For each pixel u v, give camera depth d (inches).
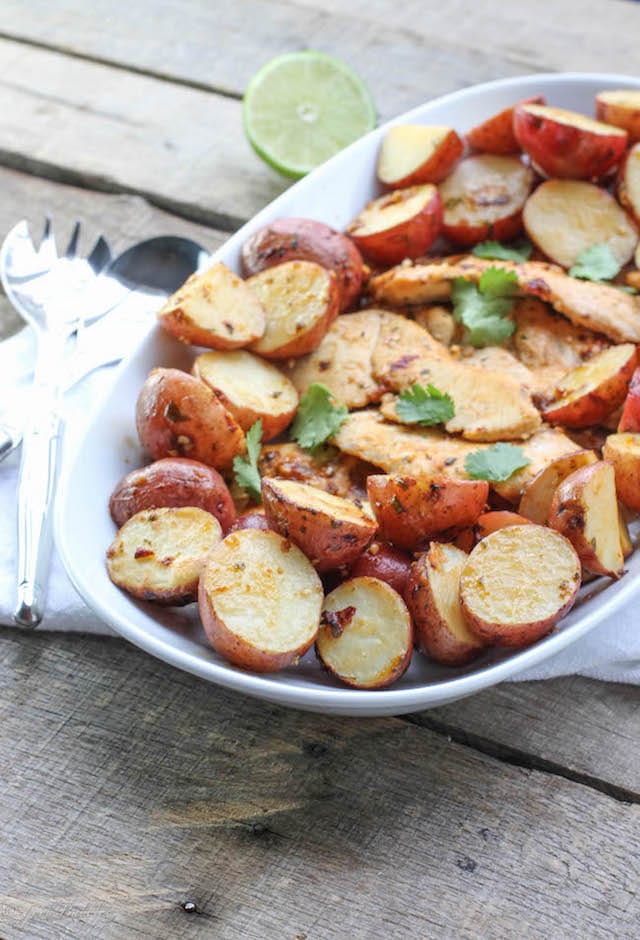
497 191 33.9
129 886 27.9
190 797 28.7
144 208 37.3
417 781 28.9
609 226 33.4
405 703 27.1
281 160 37.1
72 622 30.2
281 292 31.6
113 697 29.8
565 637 27.7
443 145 33.4
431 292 32.7
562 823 28.5
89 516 29.1
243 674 27.3
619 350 31.5
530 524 28.5
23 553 30.3
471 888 27.9
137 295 34.6
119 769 29.0
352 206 33.9
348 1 41.9
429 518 28.8
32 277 34.8
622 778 29.0
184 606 28.8
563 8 41.4
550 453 30.4
